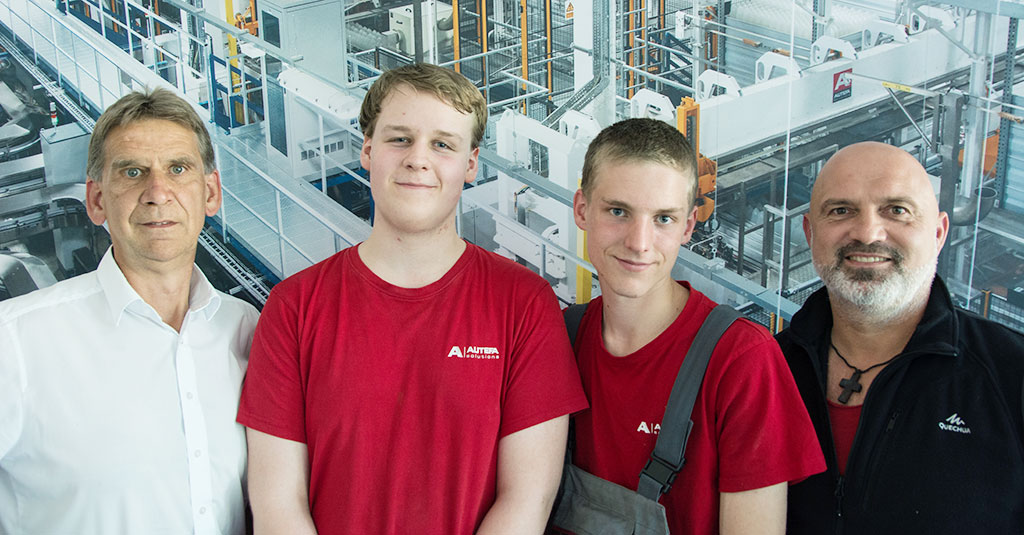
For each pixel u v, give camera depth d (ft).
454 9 8.70
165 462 3.93
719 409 3.67
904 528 3.83
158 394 3.95
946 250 8.23
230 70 8.91
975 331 3.97
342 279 3.84
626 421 3.89
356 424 3.67
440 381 3.71
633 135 3.70
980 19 7.64
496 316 3.82
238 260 9.40
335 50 8.80
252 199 9.24
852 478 3.97
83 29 8.39
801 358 4.35
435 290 3.78
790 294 8.46
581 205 4.01
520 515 3.70
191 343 4.06
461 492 3.69
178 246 3.96
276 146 9.07
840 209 4.09
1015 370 3.77
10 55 8.07
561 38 8.55
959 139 7.93
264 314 3.88
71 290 4.00
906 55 7.84
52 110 8.34
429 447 3.69
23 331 3.85
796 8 7.88
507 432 3.78
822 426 4.13
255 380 3.81
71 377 3.85
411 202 3.64
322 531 3.72
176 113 4.00
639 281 3.71
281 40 8.70
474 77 8.82
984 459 3.73
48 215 8.51
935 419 3.84
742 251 8.57
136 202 3.87
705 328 3.76
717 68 8.18
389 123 3.66
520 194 8.97
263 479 3.73
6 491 3.93
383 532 3.70
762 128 8.22
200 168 4.09
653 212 3.65
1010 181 7.91
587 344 4.13
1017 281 8.05
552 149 8.70
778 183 8.32
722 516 3.70
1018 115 7.67
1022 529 3.69
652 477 3.73
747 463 3.60
